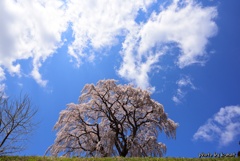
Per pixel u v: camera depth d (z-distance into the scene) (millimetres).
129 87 38969
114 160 17344
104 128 41406
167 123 38688
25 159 16094
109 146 36969
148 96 37906
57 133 39781
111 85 39281
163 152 37406
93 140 39719
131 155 36844
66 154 38906
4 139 16969
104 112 39500
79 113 39438
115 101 39094
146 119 39688
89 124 39938
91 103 40062
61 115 39375
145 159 17906
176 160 17391
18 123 17516
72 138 39531
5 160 15656
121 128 38688
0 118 17094
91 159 17453
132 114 40031
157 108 37688
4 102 17547
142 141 38594
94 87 39312
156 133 40875
